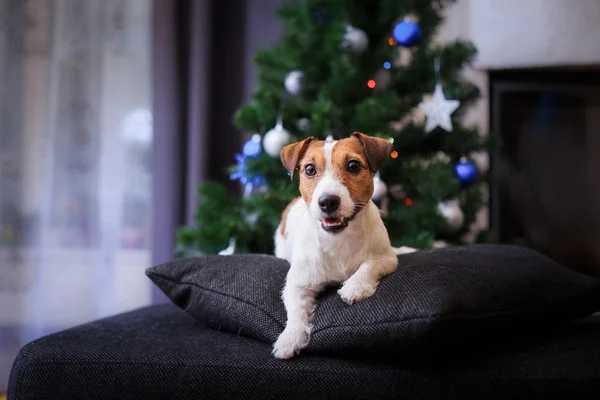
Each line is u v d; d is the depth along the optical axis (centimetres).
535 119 293
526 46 275
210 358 123
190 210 284
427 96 245
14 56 279
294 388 118
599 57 269
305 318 131
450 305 116
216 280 145
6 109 278
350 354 123
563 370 119
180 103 289
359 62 231
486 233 249
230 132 302
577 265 297
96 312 287
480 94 241
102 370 122
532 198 296
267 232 226
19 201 279
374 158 137
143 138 295
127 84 291
